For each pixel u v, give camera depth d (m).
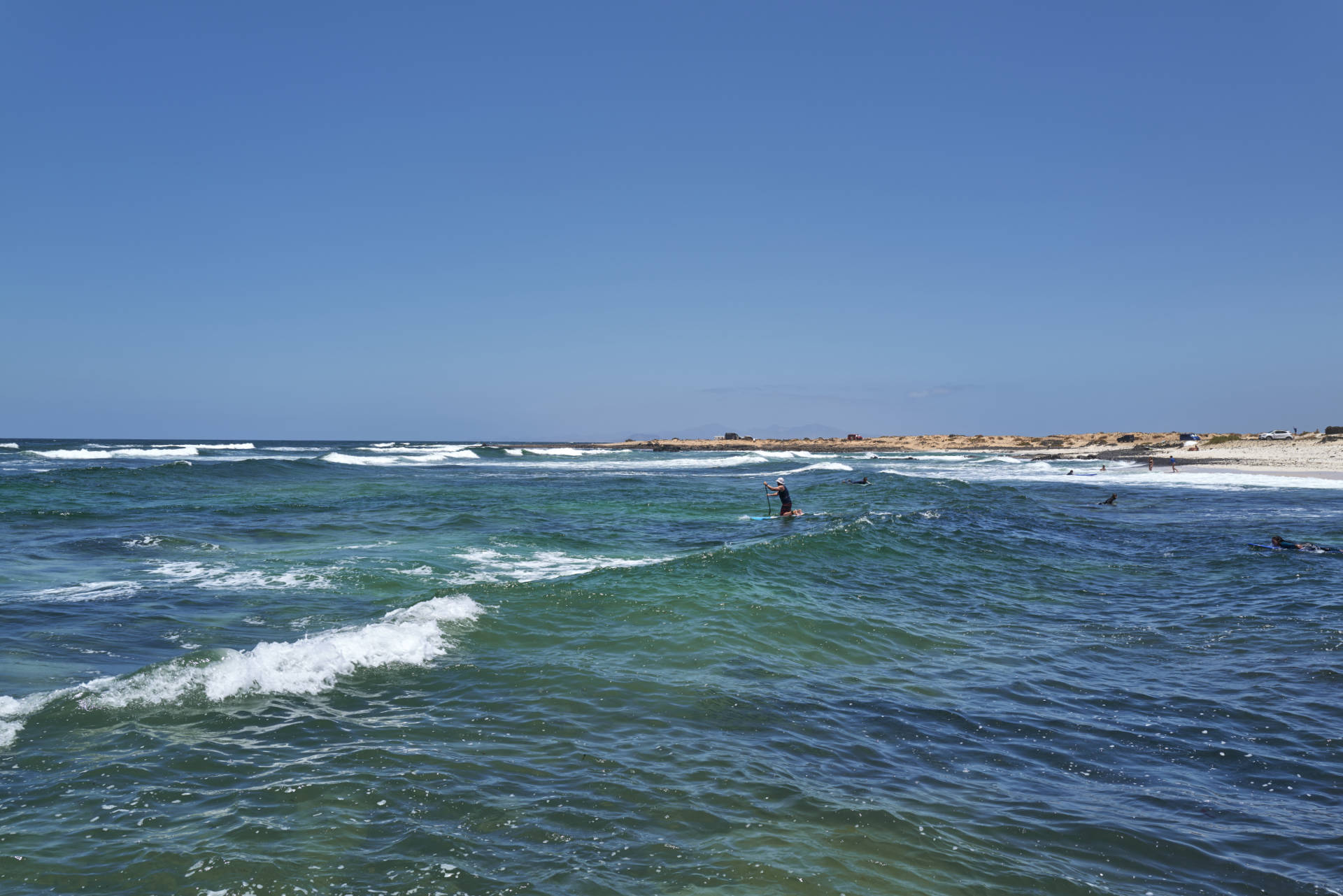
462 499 30.95
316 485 37.53
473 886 4.65
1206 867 5.15
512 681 8.34
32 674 8.29
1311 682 8.94
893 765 6.61
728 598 11.98
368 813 5.50
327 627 10.55
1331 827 5.72
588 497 33.25
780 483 25.12
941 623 11.56
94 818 5.31
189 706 7.33
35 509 23.02
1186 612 12.46
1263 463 62.19
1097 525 23.95
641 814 5.57
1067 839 5.45
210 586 13.02
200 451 82.88
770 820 5.55
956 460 81.31
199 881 4.61
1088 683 8.89
